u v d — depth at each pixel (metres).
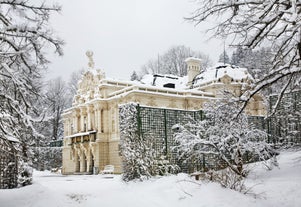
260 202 10.59
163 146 17.25
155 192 12.23
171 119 17.88
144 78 54.81
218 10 9.35
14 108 9.90
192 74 51.09
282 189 11.81
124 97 39.62
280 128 20.55
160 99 39.19
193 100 40.50
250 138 15.88
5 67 9.28
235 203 10.24
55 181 21.80
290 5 8.46
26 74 10.32
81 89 49.69
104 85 43.44
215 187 11.31
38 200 11.85
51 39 9.97
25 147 11.43
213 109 16.02
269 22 8.48
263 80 9.31
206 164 16.44
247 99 9.74
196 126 15.55
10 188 14.32
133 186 14.17
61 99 66.56
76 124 49.50
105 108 43.28
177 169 16.78
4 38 9.25
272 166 15.97
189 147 15.11
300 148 19.27
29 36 9.44
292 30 7.87
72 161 48.88
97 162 42.09
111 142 42.00
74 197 12.80
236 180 11.59
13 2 9.26
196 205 10.32
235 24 9.07
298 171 14.46
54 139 61.25
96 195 13.16
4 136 9.98
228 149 14.47
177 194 11.41
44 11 9.88
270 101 20.42
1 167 13.86
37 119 10.41
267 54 10.80
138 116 16.55
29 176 15.58
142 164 15.41
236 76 42.78
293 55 9.13
